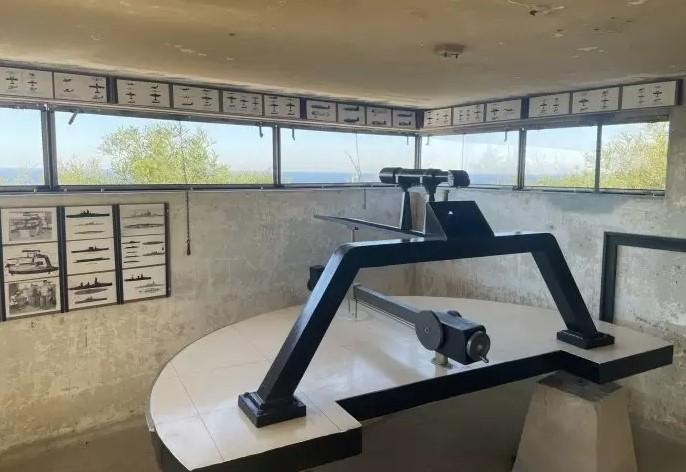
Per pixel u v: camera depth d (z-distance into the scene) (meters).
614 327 3.15
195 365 2.56
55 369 3.49
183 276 3.96
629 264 3.65
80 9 1.92
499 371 2.55
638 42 2.35
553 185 4.17
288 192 4.44
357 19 2.02
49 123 3.36
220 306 4.16
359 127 4.70
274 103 4.13
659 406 3.56
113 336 3.69
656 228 3.46
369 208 4.98
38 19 2.05
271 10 1.92
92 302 3.58
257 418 1.91
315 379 2.37
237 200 4.17
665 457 3.27
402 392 2.30
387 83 3.57
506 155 4.52
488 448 3.50
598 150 3.83
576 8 1.86
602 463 2.80
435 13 1.93
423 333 2.35
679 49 2.49
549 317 3.35
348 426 1.93
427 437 3.66
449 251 2.27
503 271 4.56
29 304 3.35
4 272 3.25
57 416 3.53
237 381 2.36
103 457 3.37
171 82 3.62
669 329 3.47
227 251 4.15
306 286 4.61
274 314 3.48
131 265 3.71
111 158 3.63
